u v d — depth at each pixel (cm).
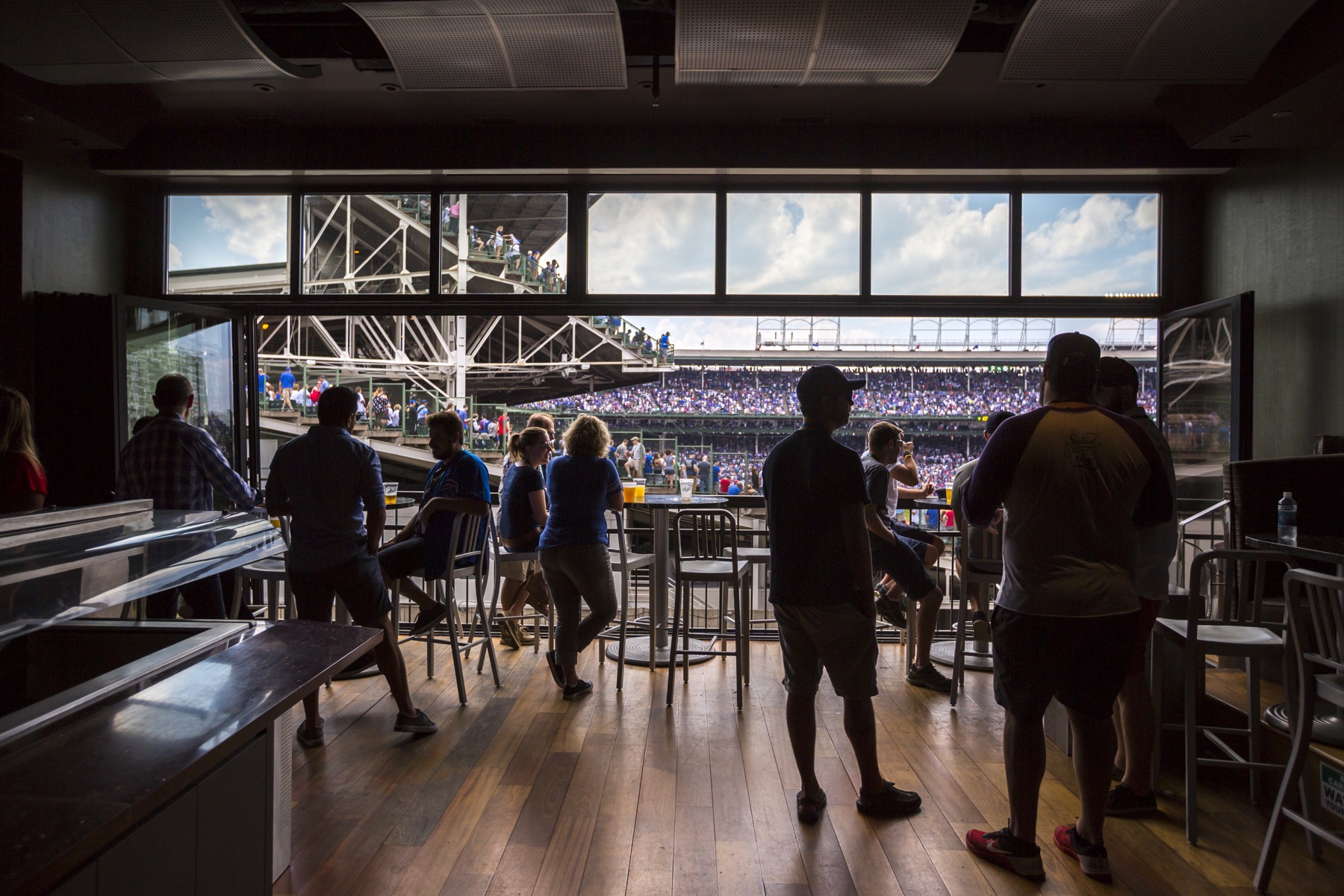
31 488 299
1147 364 1517
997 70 420
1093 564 212
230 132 503
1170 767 309
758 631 548
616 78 393
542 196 529
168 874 111
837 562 253
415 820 261
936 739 341
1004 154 493
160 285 531
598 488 384
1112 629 211
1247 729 295
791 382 2617
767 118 488
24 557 127
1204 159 488
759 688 412
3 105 392
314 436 314
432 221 530
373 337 1945
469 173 510
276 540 187
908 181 519
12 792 95
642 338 2269
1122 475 212
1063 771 306
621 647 410
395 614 404
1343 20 327
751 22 345
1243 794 284
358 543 318
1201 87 418
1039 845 247
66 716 118
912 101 462
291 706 129
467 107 474
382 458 1655
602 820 262
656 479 1647
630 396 2623
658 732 345
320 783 290
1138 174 505
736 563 379
